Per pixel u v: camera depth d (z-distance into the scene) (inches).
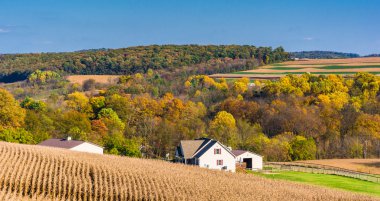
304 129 4084.6
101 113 4045.3
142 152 3533.5
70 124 3649.1
